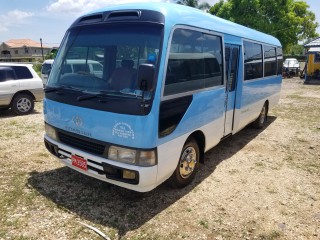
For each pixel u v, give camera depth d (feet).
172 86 12.36
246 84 21.11
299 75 92.17
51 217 12.39
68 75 13.76
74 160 13.20
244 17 105.09
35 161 18.19
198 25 14.43
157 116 11.45
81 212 12.81
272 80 28.14
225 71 17.22
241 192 15.03
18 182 15.31
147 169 11.37
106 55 12.76
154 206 13.43
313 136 25.23
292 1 112.06
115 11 13.44
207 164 18.61
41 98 33.22
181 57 13.00
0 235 11.19
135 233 11.55
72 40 14.30
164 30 11.96
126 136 11.29
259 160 19.48
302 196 14.83
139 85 10.47
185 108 13.37
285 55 130.21
